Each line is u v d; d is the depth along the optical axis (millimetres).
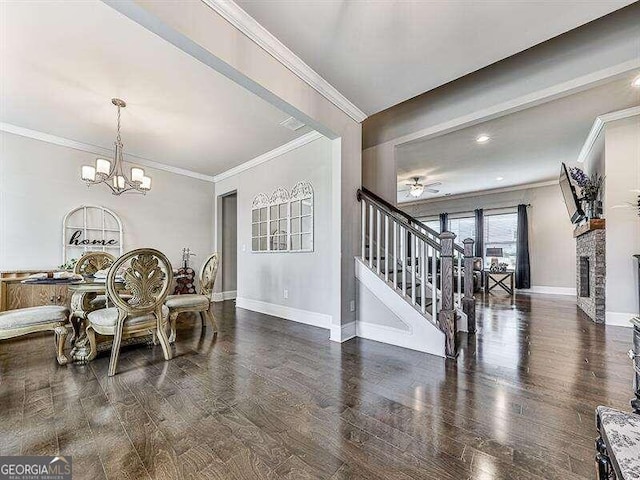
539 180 6879
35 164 3777
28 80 2670
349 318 3207
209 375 2229
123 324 2332
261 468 1268
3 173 3553
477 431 1521
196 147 4355
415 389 1992
